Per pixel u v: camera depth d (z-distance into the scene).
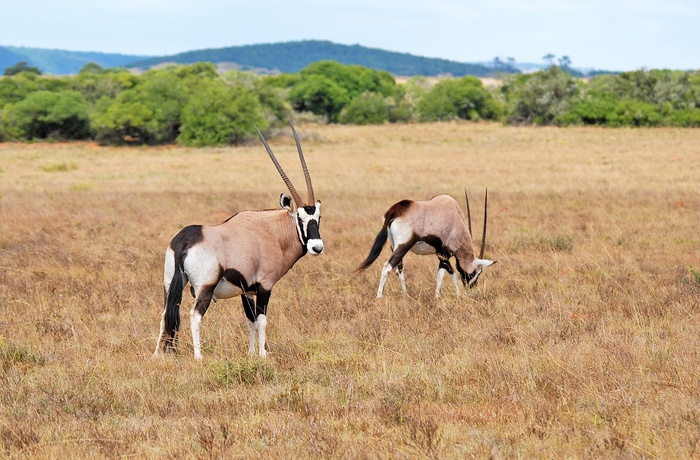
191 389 22.62
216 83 178.38
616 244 47.81
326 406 20.86
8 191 81.00
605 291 34.81
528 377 22.58
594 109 196.38
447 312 31.73
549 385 22.06
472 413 19.98
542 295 34.38
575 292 34.84
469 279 36.94
